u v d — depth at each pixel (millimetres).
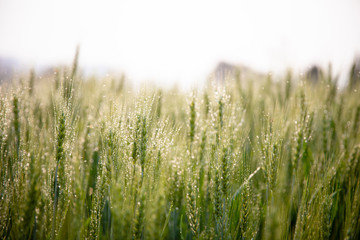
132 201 985
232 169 1096
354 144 1190
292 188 1111
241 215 1070
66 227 1016
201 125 1165
